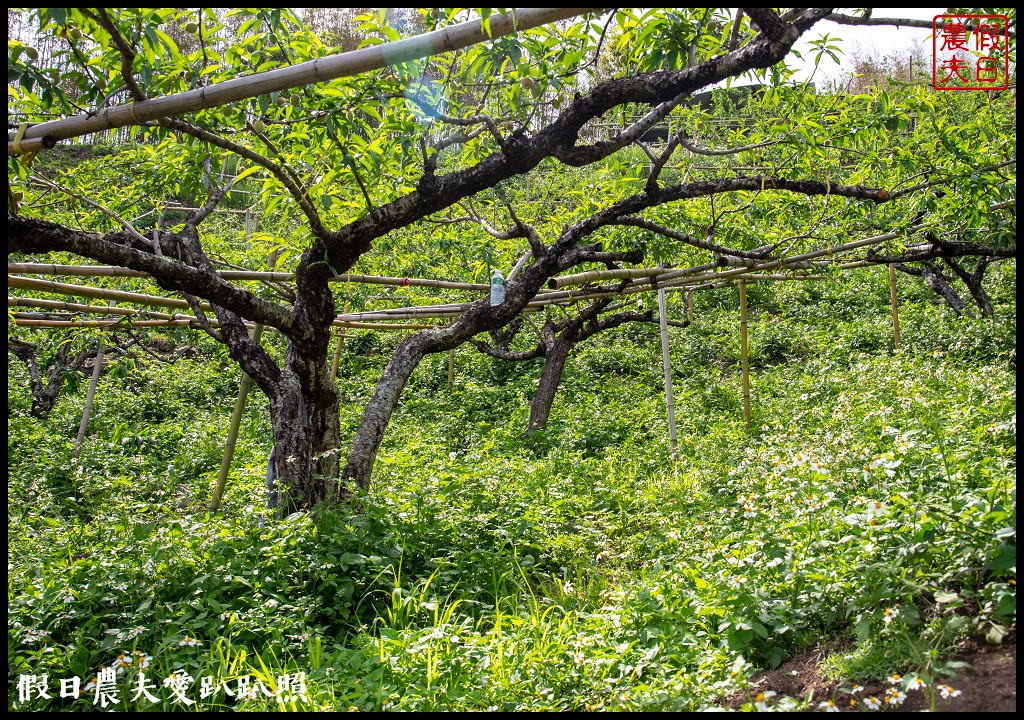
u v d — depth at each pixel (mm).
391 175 5762
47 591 4707
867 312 17688
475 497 6707
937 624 3453
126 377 13977
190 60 4062
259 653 4484
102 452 10141
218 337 6527
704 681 3609
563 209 9492
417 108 4863
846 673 3480
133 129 4539
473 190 5484
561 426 11633
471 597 5227
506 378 15617
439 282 7590
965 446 5281
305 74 3557
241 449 10773
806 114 6117
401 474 8000
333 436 6383
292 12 3975
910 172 7113
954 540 3738
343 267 5785
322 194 5578
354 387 14531
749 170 7418
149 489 8406
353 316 8555
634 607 4383
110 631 4352
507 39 3928
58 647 4266
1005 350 11109
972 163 6934
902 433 5652
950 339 12875
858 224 9023
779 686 3658
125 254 4617
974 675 3164
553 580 5602
